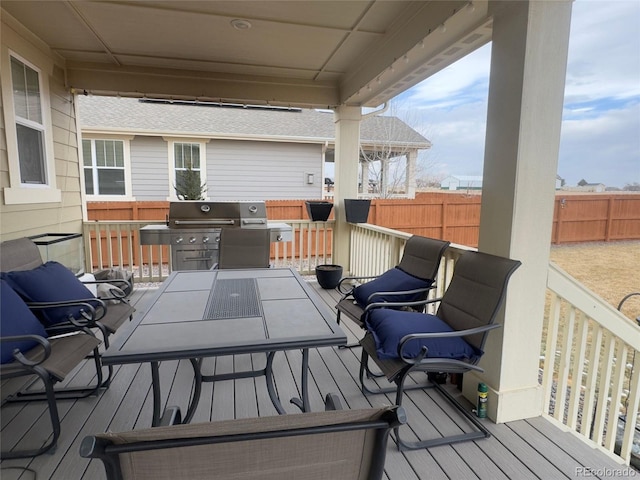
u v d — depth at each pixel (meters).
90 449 0.70
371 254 4.70
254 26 3.41
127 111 8.32
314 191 8.88
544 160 2.06
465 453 1.92
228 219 4.62
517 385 2.19
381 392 2.45
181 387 2.49
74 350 2.05
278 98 4.95
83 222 4.75
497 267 2.06
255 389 2.47
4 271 2.43
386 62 3.59
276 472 0.87
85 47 3.94
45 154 3.83
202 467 0.82
